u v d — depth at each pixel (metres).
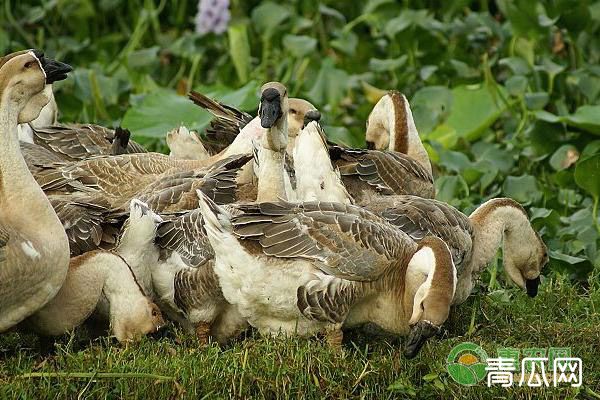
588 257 14.87
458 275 13.55
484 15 20.69
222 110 15.95
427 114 18.45
